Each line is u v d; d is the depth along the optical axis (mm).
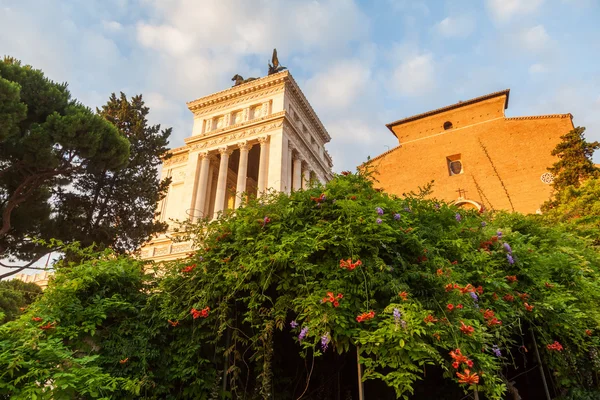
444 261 4832
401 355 3459
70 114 13328
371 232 4449
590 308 5629
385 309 3750
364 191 5285
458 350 3439
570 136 20016
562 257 6125
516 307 5152
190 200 34312
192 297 4992
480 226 6316
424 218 5840
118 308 4969
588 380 5133
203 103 39562
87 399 3752
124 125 19562
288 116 34062
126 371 4480
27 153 12477
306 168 38219
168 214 37250
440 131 30906
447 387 6031
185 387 5059
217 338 4723
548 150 25953
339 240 4543
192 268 5305
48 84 13680
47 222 14891
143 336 4875
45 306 4613
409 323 3475
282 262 4434
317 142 44344
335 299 3816
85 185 16609
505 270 5844
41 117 13570
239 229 5148
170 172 40188
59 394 3311
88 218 16328
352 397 6117
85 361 3623
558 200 17609
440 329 3773
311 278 4289
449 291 4172
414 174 30250
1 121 10922
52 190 15625
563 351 5145
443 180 28797
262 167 32688
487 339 4059
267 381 4672
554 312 5102
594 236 9672
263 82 36656
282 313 4477
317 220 5008
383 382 6074
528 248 6191
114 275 5273
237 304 5312
